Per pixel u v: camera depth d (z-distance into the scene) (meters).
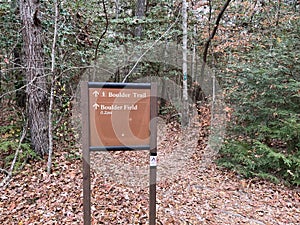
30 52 5.20
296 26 6.05
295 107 5.39
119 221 3.56
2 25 6.05
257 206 4.25
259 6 8.30
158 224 3.52
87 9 7.48
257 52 6.29
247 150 5.63
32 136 5.46
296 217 3.93
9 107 6.57
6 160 5.18
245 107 5.89
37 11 5.04
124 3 10.97
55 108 6.20
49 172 4.87
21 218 3.63
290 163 4.93
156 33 8.37
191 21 8.85
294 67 5.46
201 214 3.90
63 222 3.51
